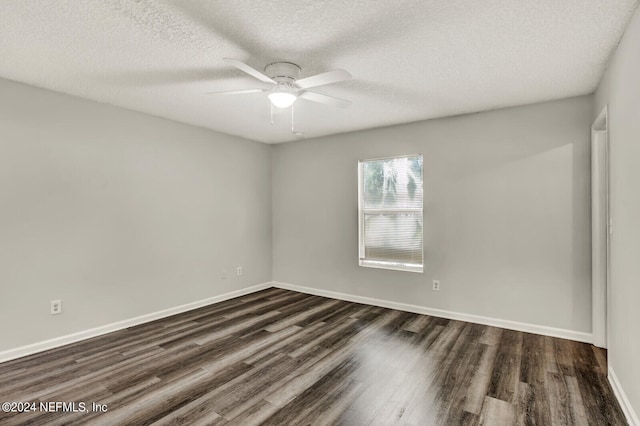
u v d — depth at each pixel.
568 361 2.71
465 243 3.72
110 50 2.26
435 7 1.78
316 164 4.91
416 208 4.13
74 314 3.15
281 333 3.38
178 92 3.05
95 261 3.30
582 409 2.07
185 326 3.59
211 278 4.44
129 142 3.56
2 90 2.72
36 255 2.92
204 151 4.34
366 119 3.94
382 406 2.11
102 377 2.49
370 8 1.79
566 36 2.08
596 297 3.00
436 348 2.99
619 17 1.88
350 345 3.06
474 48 2.23
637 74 1.80
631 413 1.91
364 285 4.48
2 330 2.74
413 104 3.38
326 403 2.15
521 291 3.41
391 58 2.38
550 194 3.26
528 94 3.09
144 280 3.71
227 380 2.44
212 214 4.45
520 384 2.37
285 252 5.28
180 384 2.38
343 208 4.66
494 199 3.55
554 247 3.25
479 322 3.64
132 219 3.60
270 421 1.97
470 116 3.68
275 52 2.29
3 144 2.74
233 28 1.99
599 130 2.95
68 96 3.11
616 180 2.24
